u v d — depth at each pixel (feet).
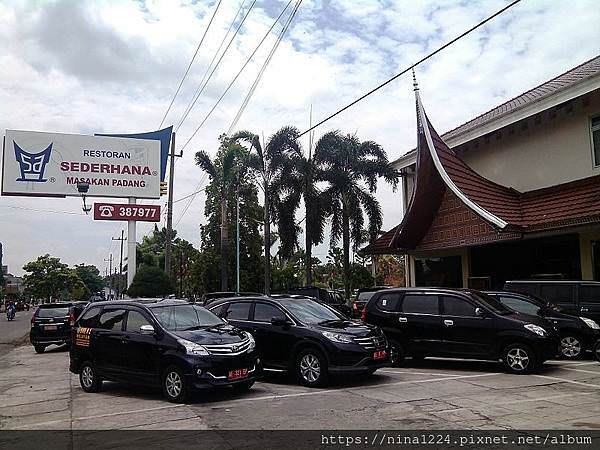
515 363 38.29
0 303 311.06
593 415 26.18
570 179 61.41
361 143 106.63
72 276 306.76
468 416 26.27
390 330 42.83
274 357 37.27
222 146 112.98
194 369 31.14
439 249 68.23
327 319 38.60
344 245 106.83
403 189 84.84
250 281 152.05
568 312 48.75
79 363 38.37
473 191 61.67
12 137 99.25
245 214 151.12
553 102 59.62
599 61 70.85
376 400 30.35
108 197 103.86
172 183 103.76
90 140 103.24
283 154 104.78
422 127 64.23
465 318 40.27
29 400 35.60
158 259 215.10
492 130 67.51
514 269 65.72
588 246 56.85
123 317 36.32
